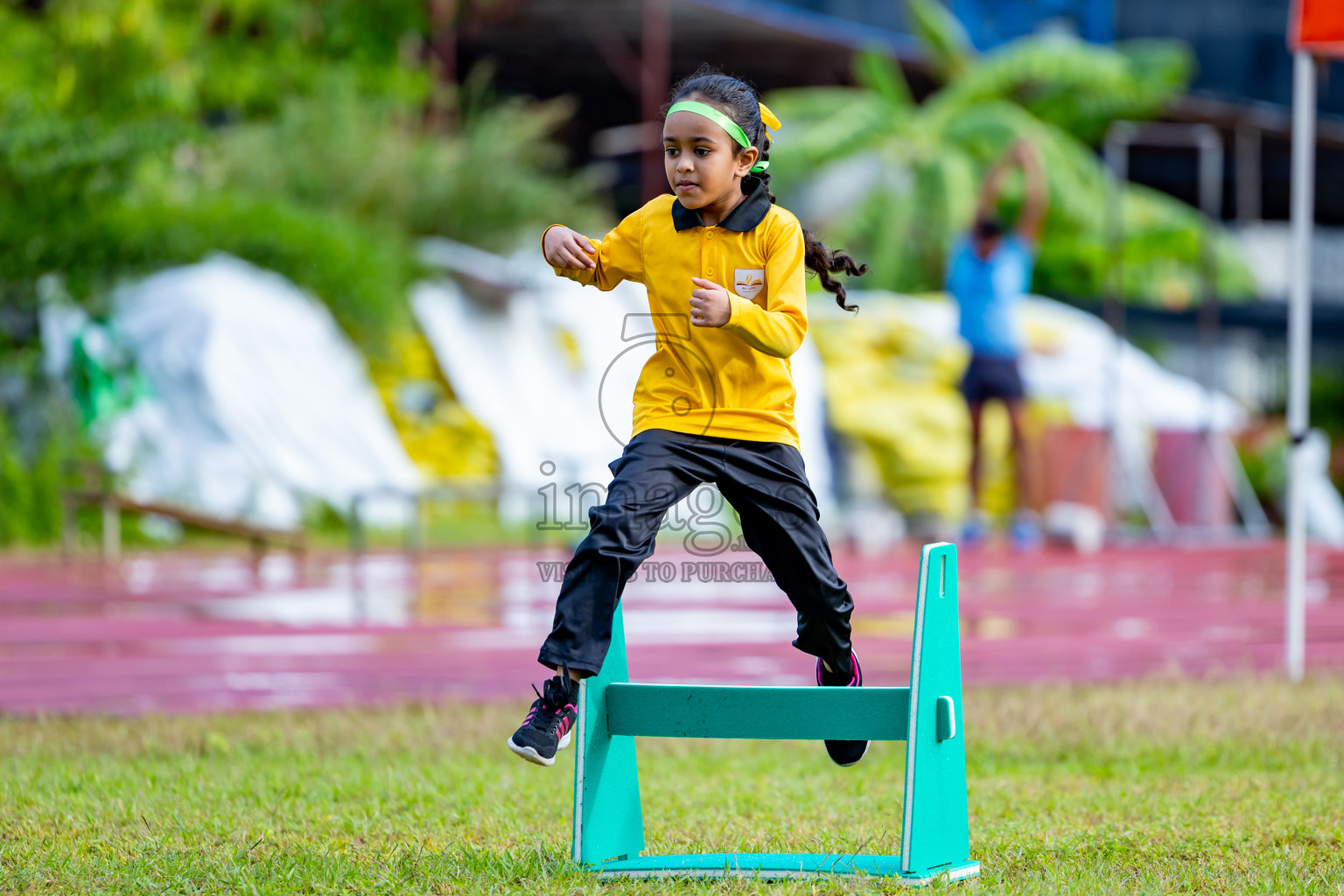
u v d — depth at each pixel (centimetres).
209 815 1210
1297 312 2112
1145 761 1504
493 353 4669
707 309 920
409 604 2983
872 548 4328
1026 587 3391
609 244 1048
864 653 2355
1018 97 7519
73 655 2328
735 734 1023
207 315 3988
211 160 4947
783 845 1128
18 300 3891
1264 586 3488
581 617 980
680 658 2331
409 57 5841
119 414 3878
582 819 1035
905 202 7044
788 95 7488
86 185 3797
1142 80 7106
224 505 3875
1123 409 5028
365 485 4119
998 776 1441
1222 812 1239
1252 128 7125
